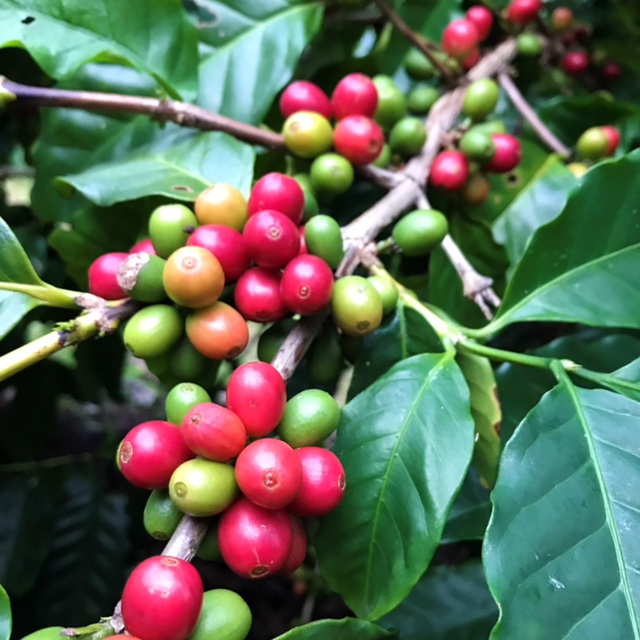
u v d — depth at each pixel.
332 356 0.18
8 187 0.41
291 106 0.22
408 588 0.15
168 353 0.17
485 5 0.31
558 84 0.36
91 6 0.21
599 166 0.18
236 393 0.14
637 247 0.19
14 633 0.29
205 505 0.13
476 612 0.22
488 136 0.23
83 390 0.34
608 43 0.34
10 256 0.15
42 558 0.29
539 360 0.17
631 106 0.28
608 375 0.17
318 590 0.33
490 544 0.14
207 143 0.22
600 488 0.14
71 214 0.24
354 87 0.21
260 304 0.16
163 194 0.20
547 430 0.15
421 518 0.15
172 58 0.22
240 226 0.17
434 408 0.16
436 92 0.27
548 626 0.13
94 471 0.33
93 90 0.24
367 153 0.20
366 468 0.16
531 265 0.18
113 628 0.12
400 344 0.19
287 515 0.14
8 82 0.20
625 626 0.13
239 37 0.26
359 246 0.19
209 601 0.13
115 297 0.17
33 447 0.32
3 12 0.20
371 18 0.31
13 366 0.15
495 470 0.20
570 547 0.14
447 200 0.26
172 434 0.14
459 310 0.25
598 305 0.18
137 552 0.34
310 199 0.20
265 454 0.12
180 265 0.15
